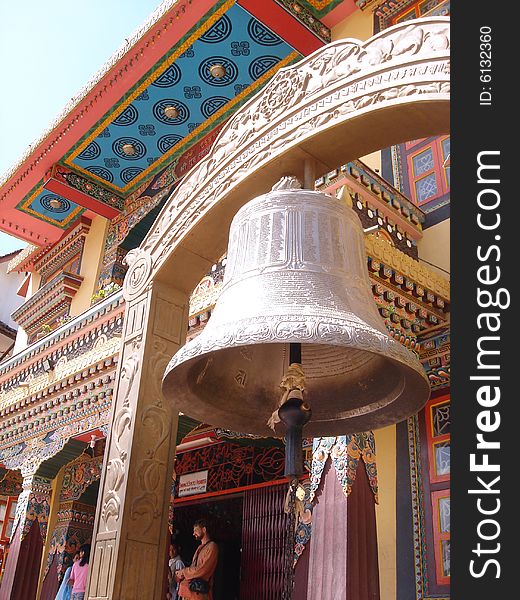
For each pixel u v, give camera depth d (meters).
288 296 2.27
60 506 9.67
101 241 11.15
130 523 2.87
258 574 7.14
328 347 2.83
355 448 3.89
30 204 11.42
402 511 4.97
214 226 3.07
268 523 7.30
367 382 2.68
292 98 2.75
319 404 2.75
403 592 4.74
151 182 10.27
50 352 7.95
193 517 9.87
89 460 9.51
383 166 6.39
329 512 3.74
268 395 2.83
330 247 2.47
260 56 7.93
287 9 7.15
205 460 8.49
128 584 2.77
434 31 2.31
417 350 4.87
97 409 7.18
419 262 5.22
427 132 2.50
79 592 8.12
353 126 2.51
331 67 2.63
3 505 12.50
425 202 5.78
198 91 8.49
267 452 7.68
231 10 7.24
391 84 2.36
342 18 7.70
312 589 3.57
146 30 7.55
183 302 3.40
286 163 2.75
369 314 2.38
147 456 3.03
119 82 8.29
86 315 7.27
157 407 3.14
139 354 3.20
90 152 9.77
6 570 8.03
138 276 3.43
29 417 8.50
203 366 2.64
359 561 3.53
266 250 2.46
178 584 7.54
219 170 3.00
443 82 2.21
